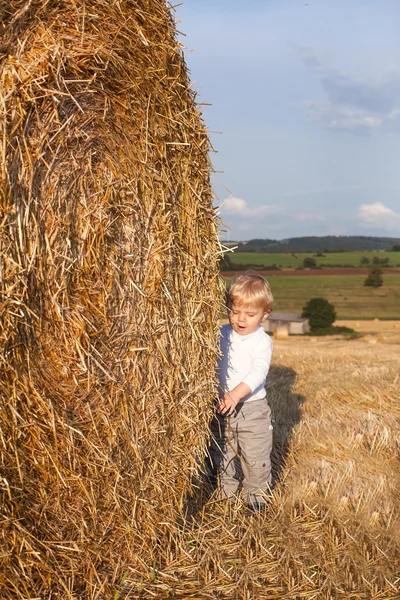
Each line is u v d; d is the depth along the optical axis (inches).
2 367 98.6
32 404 104.5
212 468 162.9
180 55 130.0
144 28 120.3
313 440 206.8
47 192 108.0
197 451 138.3
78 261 114.3
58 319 109.7
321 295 2448.3
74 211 113.9
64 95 108.1
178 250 131.0
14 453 101.4
